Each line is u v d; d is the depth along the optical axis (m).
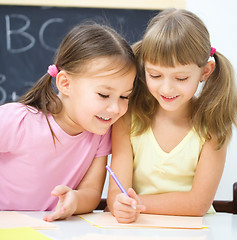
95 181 1.15
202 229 0.84
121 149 1.15
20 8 2.31
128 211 0.88
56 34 2.31
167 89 0.97
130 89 1.02
